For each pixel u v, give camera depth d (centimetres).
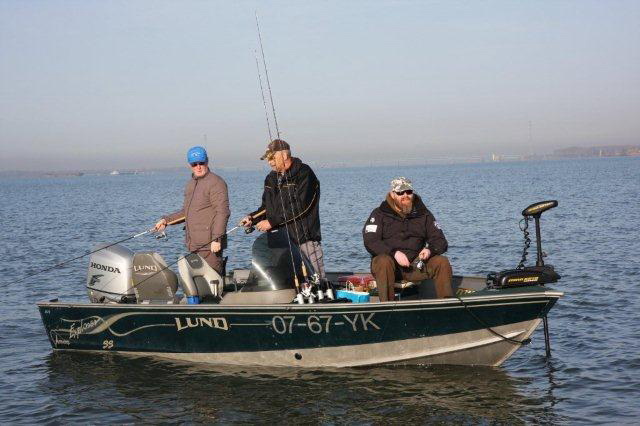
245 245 2119
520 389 721
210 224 849
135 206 4975
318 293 778
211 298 840
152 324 820
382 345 761
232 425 645
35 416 676
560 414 657
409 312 741
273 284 798
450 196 4894
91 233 2691
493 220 2745
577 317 1017
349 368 777
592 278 1321
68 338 871
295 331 765
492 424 636
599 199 3941
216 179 849
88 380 773
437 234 777
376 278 770
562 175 9781
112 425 652
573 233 2156
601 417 649
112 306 831
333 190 6956
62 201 6266
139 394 727
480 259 1678
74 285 1384
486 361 775
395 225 782
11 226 3080
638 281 1277
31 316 1098
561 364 800
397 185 775
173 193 8044
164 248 2103
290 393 714
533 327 754
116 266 870
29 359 858
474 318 745
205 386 742
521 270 759
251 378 759
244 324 779
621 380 744
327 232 2412
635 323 975
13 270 1639
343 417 655
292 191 795
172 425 648
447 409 671
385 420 647
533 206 775
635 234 2077
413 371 769
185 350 816
